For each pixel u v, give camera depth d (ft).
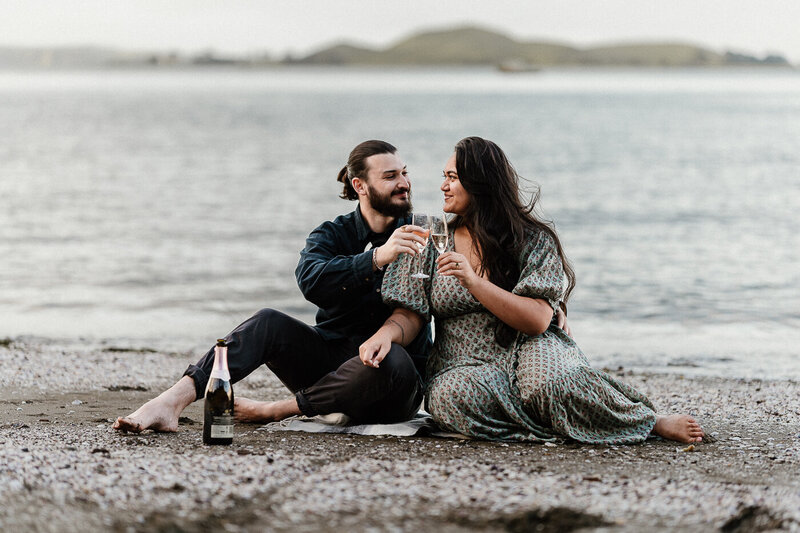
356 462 14.49
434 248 17.51
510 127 193.57
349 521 11.87
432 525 11.82
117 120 214.69
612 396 16.78
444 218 16.44
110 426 17.65
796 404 22.20
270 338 17.19
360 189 18.08
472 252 17.46
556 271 17.01
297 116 242.99
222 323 36.50
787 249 54.75
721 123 196.85
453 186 17.43
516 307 16.48
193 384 16.92
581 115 242.37
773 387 25.32
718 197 80.38
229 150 134.62
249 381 25.96
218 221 66.69
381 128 191.01
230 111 271.90
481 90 550.36
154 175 98.94
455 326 17.42
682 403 22.36
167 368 26.86
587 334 35.40
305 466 14.15
